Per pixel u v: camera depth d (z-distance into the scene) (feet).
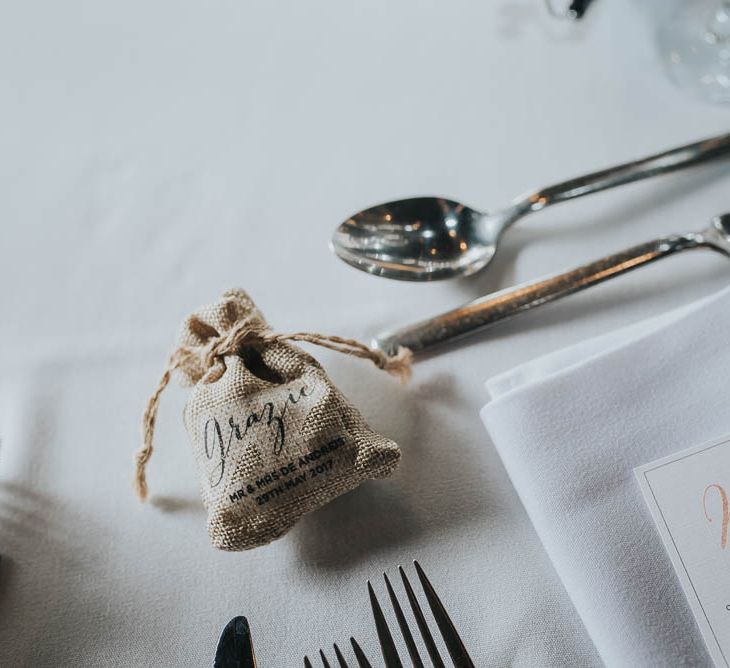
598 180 0.90
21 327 0.90
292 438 0.71
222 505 0.70
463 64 1.01
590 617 0.70
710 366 0.75
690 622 0.68
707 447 0.72
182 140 0.99
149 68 1.04
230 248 0.93
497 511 0.78
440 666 0.68
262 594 0.76
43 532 0.79
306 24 1.04
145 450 0.77
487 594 0.75
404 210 0.91
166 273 0.92
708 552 0.69
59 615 0.76
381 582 0.76
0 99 1.03
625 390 0.75
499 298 0.86
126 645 0.75
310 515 0.79
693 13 0.96
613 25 1.00
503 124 0.97
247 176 0.96
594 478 0.73
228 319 0.77
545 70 0.99
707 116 0.95
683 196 0.92
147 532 0.79
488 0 1.03
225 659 0.68
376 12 1.04
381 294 0.89
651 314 0.87
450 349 0.86
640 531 0.71
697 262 0.89
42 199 0.96
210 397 0.73
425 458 0.81
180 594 0.76
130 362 0.87
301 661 0.73
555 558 0.72
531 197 0.90
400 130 0.98
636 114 0.96
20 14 1.08
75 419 0.84
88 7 1.08
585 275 0.86
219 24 1.05
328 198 0.95
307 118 0.99
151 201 0.95
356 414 0.75
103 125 1.01
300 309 0.89
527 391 0.75
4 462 0.82
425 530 0.78
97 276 0.92
